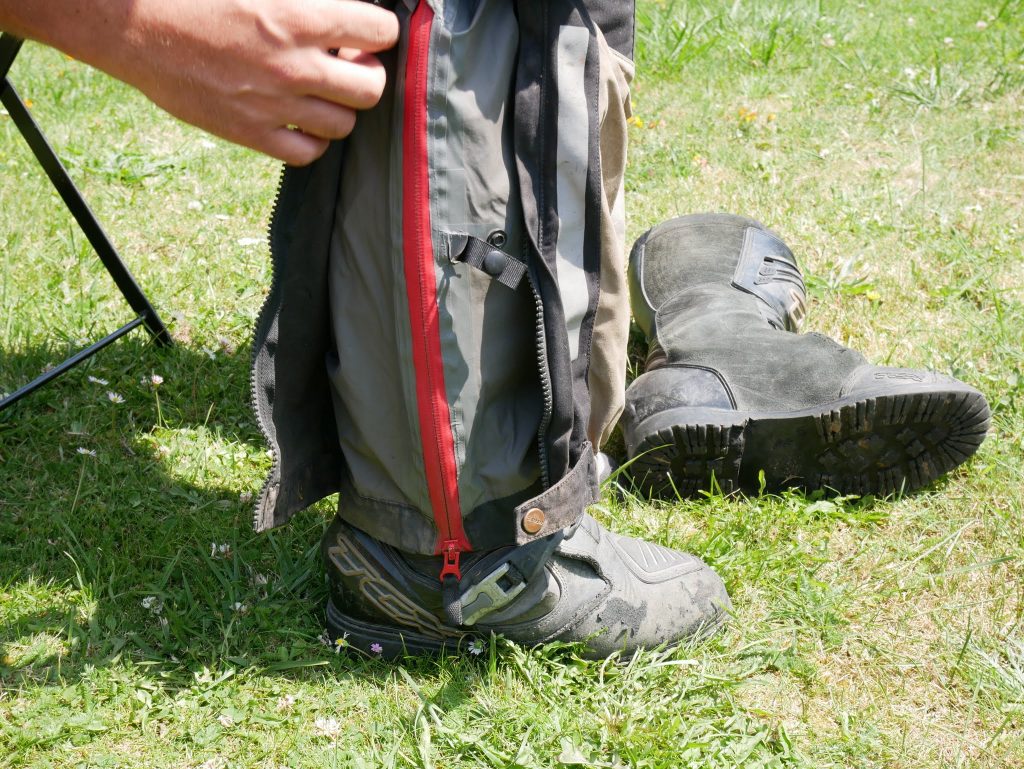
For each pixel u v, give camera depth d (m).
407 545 1.36
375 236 1.22
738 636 1.56
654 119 3.60
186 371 2.13
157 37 0.99
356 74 1.06
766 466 1.84
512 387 1.30
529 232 1.19
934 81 3.90
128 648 1.44
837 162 3.30
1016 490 1.86
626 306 1.41
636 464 1.84
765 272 2.24
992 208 2.97
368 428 1.30
